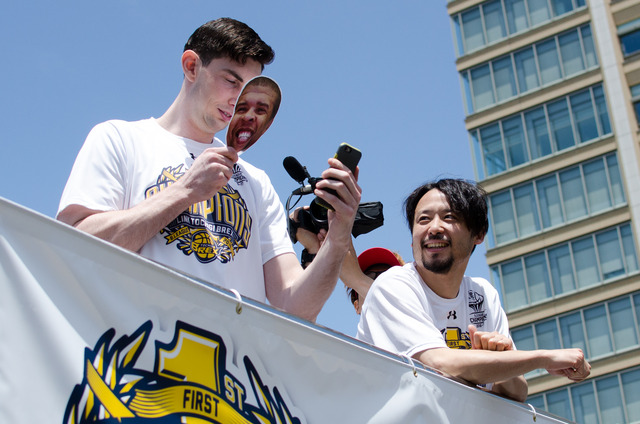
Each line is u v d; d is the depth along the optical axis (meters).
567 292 22.92
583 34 24.73
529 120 24.83
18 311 1.68
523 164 24.58
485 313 3.13
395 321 2.90
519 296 23.55
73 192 2.38
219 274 2.47
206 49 2.66
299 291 2.58
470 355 2.74
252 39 2.68
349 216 2.52
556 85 24.73
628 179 23.03
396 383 2.42
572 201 23.67
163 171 2.55
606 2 24.61
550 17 25.34
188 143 2.67
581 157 23.84
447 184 3.10
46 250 1.75
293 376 2.13
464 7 26.66
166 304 1.91
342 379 2.26
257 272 2.64
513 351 2.78
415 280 3.03
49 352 1.69
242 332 2.04
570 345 22.38
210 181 2.33
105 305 1.81
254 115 2.39
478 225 3.08
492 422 2.71
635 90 23.72
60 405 1.67
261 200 2.80
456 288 3.07
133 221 2.26
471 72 26.08
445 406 2.54
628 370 21.27
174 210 2.30
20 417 1.62
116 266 1.85
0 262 1.68
